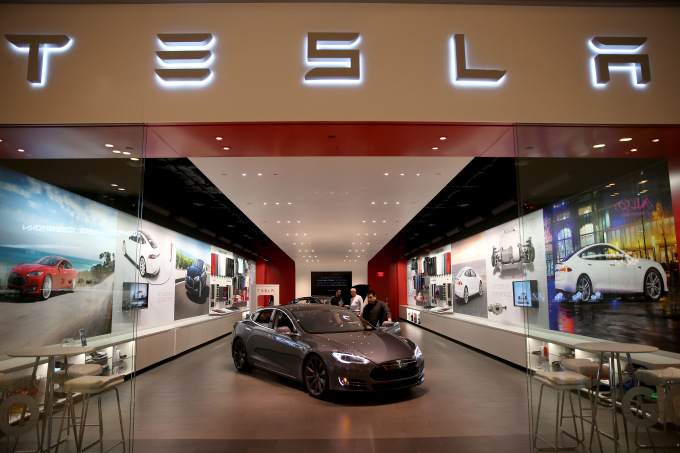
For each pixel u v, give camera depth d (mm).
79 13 3705
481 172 7324
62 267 5547
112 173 5066
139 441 3754
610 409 3754
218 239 11773
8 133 3873
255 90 3629
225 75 3639
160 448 3592
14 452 3596
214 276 12039
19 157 4625
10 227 4949
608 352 3832
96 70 3646
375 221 10797
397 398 5172
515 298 7699
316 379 5203
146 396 5336
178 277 9305
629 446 3623
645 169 4941
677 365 3838
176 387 5828
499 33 3783
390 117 3623
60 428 3707
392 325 6371
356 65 3631
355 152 4621
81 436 3752
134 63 3656
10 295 4934
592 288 5672
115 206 6137
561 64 3779
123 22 3701
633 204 5090
